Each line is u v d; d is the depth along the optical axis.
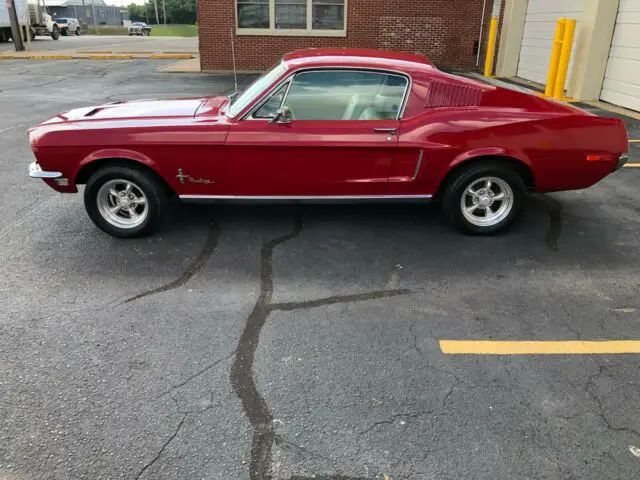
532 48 14.48
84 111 5.02
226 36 16.38
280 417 2.75
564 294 3.95
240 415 2.76
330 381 3.01
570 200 5.86
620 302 3.85
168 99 5.51
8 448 2.54
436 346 3.34
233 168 4.53
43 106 11.16
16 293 3.90
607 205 5.71
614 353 3.28
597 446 2.58
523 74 15.12
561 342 3.38
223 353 3.25
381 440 2.61
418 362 3.18
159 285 4.04
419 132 4.46
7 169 6.85
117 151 4.47
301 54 4.92
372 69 4.48
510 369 3.13
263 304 3.79
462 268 4.34
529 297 3.91
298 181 4.59
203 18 16.17
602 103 11.18
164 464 2.46
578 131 4.55
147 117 4.65
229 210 5.50
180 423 2.70
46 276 4.15
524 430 2.68
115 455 2.51
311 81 4.48
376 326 3.54
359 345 3.34
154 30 79.50
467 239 4.88
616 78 10.85
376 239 4.87
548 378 3.05
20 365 3.12
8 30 31.70
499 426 2.70
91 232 4.97
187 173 4.55
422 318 3.64
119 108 5.07
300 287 4.03
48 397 2.87
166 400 2.86
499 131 4.48
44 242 4.75
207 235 4.92
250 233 4.98
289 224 5.18
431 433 2.65
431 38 16.25
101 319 3.59
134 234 4.79
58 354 3.22
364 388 2.96
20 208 5.54
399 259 4.49
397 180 4.60
